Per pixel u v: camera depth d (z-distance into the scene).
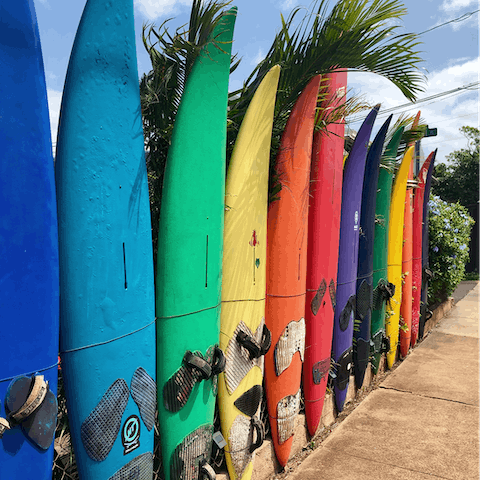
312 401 3.35
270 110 2.63
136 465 1.87
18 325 1.37
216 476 2.48
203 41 2.11
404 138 4.78
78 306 1.62
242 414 2.57
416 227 6.07
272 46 2.75
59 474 1.94
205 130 2.22
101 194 1.69
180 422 2.14
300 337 3.04
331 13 2.65
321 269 3.35
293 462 3.15
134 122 1.83
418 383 4.77
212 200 2.28
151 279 1.96
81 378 1.64
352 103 3.08
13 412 1.34
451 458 3.18
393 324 5.15
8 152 1.35
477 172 19.27
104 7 1.67
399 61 2.79
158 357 2.08
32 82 1.42
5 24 1.33
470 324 7.52
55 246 1.52
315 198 3.31
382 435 3.55
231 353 2.49
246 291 2.56
